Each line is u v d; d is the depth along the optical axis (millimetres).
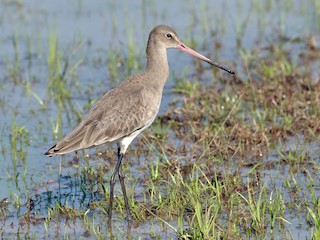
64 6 25312
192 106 17234
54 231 12586
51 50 20266
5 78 20156
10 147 16219
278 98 17234
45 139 16578
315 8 24188
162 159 15148
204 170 14453
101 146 15883
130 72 20156
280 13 24297
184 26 23391
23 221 12891
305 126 16047
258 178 13820
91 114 13102
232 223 12172
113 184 13031
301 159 14688
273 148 15477
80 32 23016
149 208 13062
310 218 12508
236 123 16000
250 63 20234
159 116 17203
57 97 18688
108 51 21672
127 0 25859
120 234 12438
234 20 23844
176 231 12047
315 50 20906
